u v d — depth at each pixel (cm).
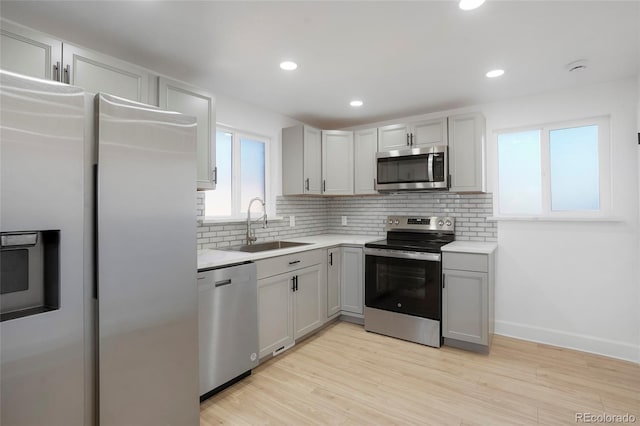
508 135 315
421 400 203
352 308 336
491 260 270
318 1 161
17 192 111
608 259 264
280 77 256
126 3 160
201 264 200
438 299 279
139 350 146
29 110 114
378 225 388
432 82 266
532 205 305
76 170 125
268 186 349
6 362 109
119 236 139
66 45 172
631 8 167
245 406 198
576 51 214
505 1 162
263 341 248
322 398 206
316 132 358
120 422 139
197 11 168
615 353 260
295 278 279
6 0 154
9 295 117
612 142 262
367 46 208
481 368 243
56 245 122
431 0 161
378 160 340
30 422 114
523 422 182
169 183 158
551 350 274
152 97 213
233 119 305
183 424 163
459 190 305
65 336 123
